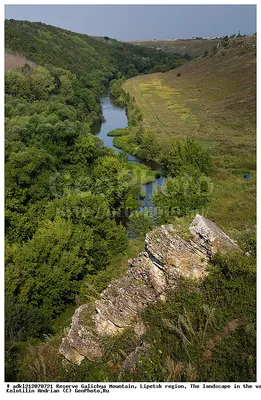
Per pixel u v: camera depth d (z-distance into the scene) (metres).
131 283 13.98
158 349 11.23
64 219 23.45
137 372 11.14
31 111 44.03
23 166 27.06
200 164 37.19
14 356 14.88
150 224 28.31
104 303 13.90
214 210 29.73
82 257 22.44
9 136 33.75
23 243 21.84
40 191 27.80
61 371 13.09
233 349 10.16
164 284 13.20
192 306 11.72
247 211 29.20
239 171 38.97
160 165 45.91
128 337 12.41
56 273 19.56
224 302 11.41
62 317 19.55
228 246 12.91
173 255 13.23
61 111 43.81
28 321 17.05
